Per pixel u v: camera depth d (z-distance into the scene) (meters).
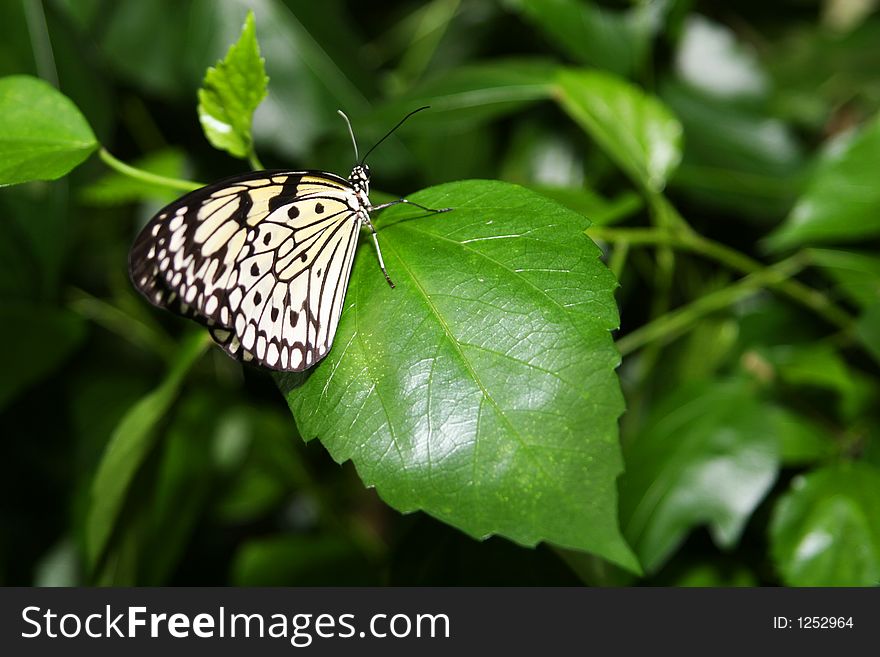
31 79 0.60
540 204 0.57
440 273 0.56
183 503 0.74
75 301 0.78
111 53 0.73
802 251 0.70
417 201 0.58
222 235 0.56
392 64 0.83
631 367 0.78
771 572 0.69
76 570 0.77
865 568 0.65
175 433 0.74
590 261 0.56
